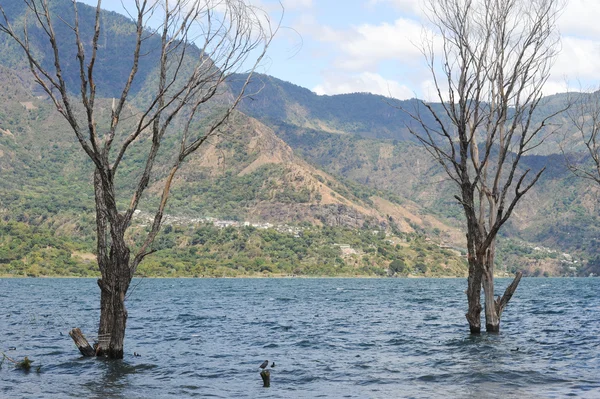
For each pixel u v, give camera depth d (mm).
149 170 22281
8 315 50625
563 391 18625
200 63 22500
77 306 64062
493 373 21859
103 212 22719
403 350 28797
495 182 30000
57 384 20266
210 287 135750
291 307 65375
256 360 25969
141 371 22828
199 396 18594
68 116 20391
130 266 22531
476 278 31797
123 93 21562
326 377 21781
